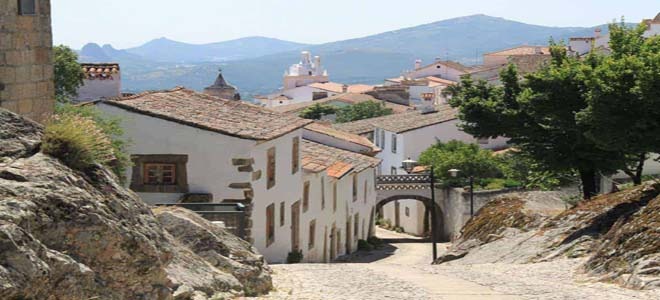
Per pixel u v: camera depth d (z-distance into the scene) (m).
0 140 10.12
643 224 19.69
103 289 9.61
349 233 48.25
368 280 19.47
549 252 25.75
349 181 48.19
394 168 70.44
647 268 17.91
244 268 15.72
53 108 20.97
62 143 10.37
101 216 9.73
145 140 29.52
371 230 55.94
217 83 70.94
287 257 33.88
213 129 29.20
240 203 28.47
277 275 19.59
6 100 19.42
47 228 9.16
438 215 58.25
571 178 43.34
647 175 44.31
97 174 10.63
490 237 33.16
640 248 19.09
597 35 96.31
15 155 10.01
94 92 44.81
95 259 9.65
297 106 117.25
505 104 35.44
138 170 29.50
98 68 45.69
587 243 24.70
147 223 11.04
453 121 68.69
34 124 10.69
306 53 178.62
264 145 30.47
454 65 144.00
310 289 17.28
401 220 66.19
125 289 9.97
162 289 10.57
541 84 31.16
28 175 9.51
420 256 46.25
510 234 31.84
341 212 45.78
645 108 25.03
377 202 58.34
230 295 13.92
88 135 10.77
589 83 26.02
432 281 19.50
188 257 14.11
